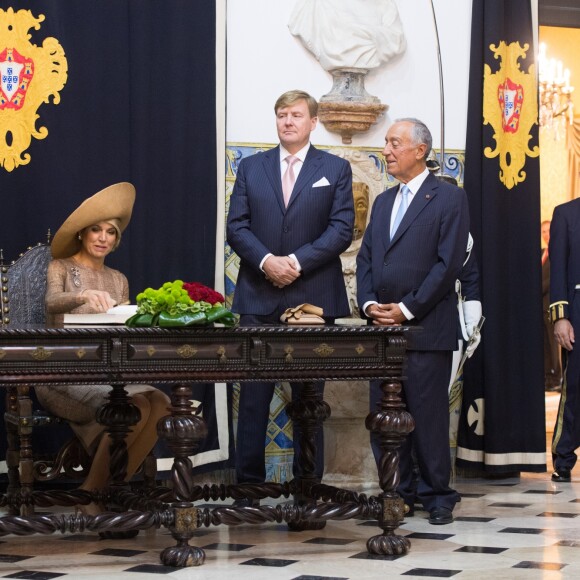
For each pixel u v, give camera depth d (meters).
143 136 7.02
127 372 4.71
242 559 4.99
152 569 4.76
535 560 4.94
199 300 4.89
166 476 6.94
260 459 6.46
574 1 8.71
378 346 5.09
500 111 7.86
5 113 6.77
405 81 7.84
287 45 7.58
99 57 6.95
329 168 6.42
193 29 7.19
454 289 6.23
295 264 6.14
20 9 6.82
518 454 7.77
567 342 7.75
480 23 7.89
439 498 6.05
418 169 6.29
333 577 4.58
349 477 7.27
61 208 6.84
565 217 7.94
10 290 6.37
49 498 5.62
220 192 7.30
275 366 4.91
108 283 6.16
